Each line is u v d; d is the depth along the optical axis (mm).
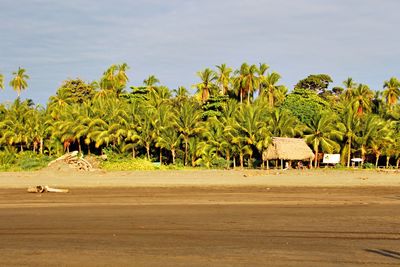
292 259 12523
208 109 61031
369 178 35094
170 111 54062
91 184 31969
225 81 69188
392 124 56906
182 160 53250
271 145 48875
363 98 64750
